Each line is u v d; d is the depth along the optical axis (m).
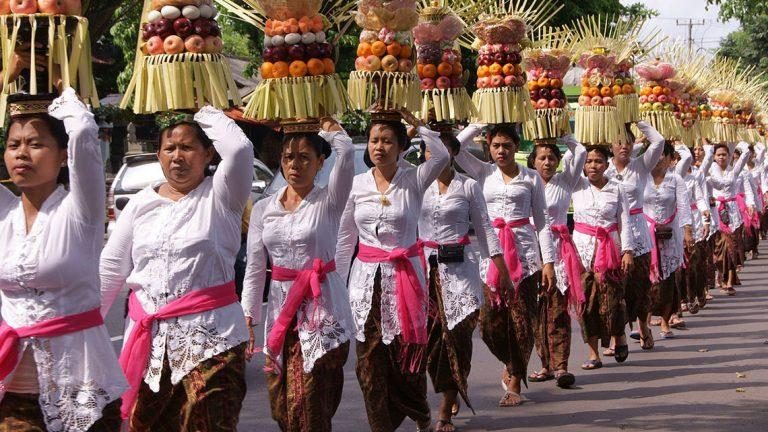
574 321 12.31
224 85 5.22
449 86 7.47
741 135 17.86
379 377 6.78
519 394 8.31
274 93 6.10
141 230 5.16
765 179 22.69
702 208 13.62
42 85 4.37
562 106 9.06
